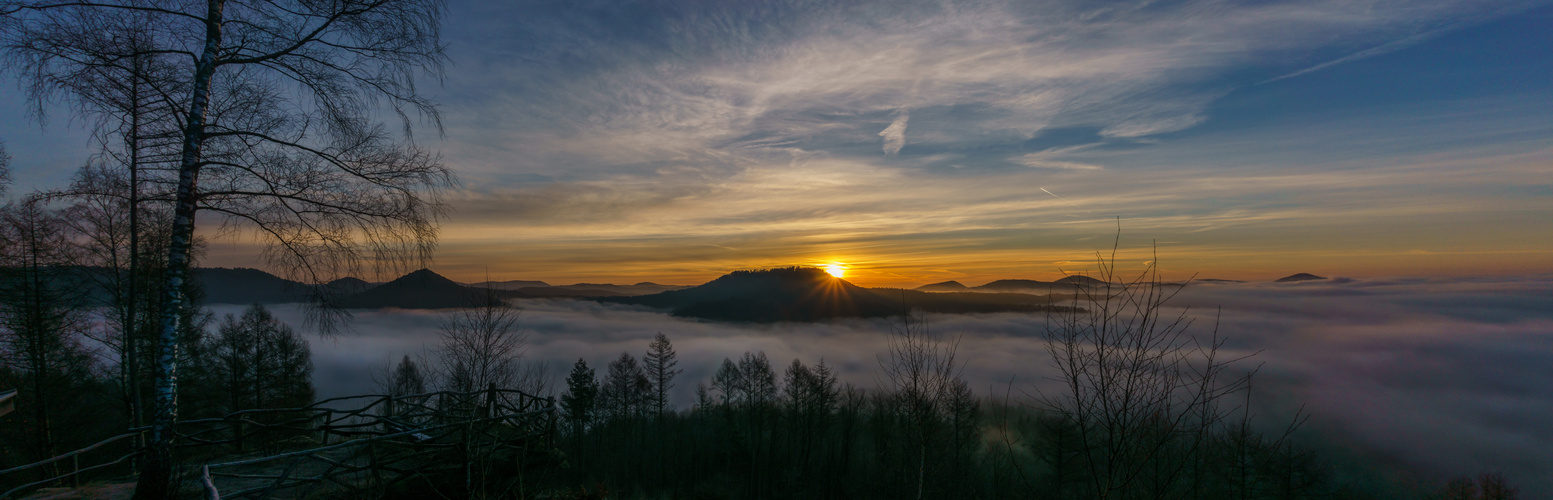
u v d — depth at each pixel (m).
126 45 7.59
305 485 9.23
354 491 8.91
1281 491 12.47
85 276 15.85
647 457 46.91
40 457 17.14
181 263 7.50
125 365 17.14
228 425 11.51
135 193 10.79
